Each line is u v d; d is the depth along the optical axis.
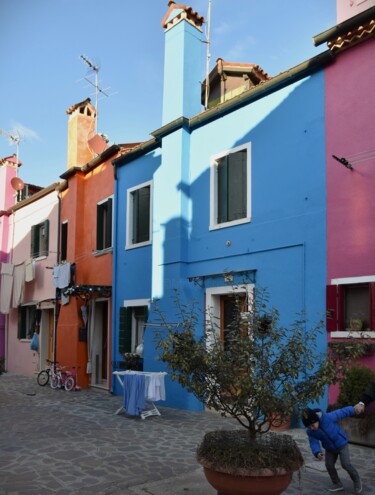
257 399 4.15
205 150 11.06
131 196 13.41
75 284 15.40
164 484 5.37
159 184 11.80
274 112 9.62
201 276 10.53
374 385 5.30
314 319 8.38
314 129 8.86
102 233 14.77
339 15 9.16
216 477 4.12
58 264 16.31
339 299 8.04
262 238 9.49
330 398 7.86
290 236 8.99
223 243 10.28
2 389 14.30
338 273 8.14
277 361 4.37
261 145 9.79
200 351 4.41
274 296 9.10
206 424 8.79
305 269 8.66
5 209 21.86
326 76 8.77
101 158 14.77
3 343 20.80
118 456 6.55
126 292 13.05
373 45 8.14
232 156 10.45
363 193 7.98
